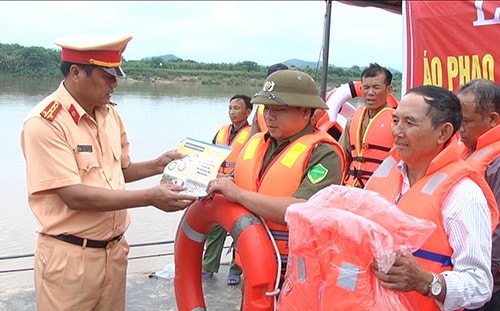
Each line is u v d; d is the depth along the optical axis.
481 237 1.63
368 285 1.55
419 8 3.95
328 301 1.58
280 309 1.77
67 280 2.32
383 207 1.64
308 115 2.19
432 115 1.71
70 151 2.25
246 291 2.04
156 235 6.06
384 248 1.53
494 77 3.42
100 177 2.37
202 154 2.34
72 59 2.24
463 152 2.46
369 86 4.34
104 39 2.26
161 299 4.08
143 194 2.19
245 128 4.77
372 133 4.27
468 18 3.57
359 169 4.30
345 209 1.69
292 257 1.72
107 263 2.43
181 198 2.15
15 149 7.03
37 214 2.35
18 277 4.77
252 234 2.05
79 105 2.32
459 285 1.59
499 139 2.25
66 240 2.32
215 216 2.26
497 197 2.12
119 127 2.67
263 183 2.16
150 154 7.25
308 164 2.11
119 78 2.35
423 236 1.58
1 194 6.41
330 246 1.60
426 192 1.72
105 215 2.37
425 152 1.77
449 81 3.76
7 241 5.49
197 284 2.49
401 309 1.62
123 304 2.60
